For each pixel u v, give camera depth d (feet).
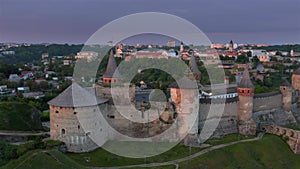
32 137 345.51
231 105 411.54
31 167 256.11
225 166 326.85
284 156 375.04
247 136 405.39
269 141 391.04
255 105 445.37
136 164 301.02
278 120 467.52
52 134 330.95
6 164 273.95
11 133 358.43
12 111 394.11
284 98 477.77
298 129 451.12
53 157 269.64
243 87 414.41
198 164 313.32
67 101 322.75
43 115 472.03
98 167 289.94
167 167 298.15
